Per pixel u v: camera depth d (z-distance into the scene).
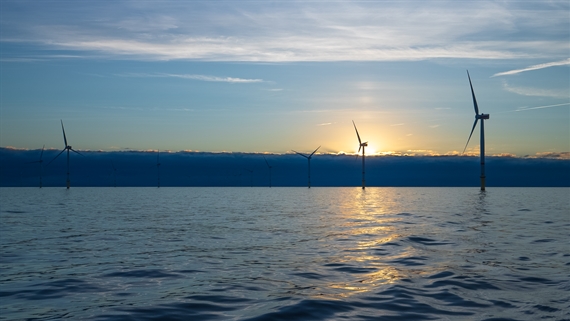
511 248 30.45
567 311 15.16
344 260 26.33
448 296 17.39
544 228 44.09
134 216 65.44
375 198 149.88
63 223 53.44
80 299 17.72
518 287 18.84
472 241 34.06
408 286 19.22
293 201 125.62
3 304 17.02
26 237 39.25
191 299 17.52
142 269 24.22
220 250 31.23
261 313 15.30
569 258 26.22
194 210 80.81
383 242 33.81
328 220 56.69
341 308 15.82
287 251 30.48
